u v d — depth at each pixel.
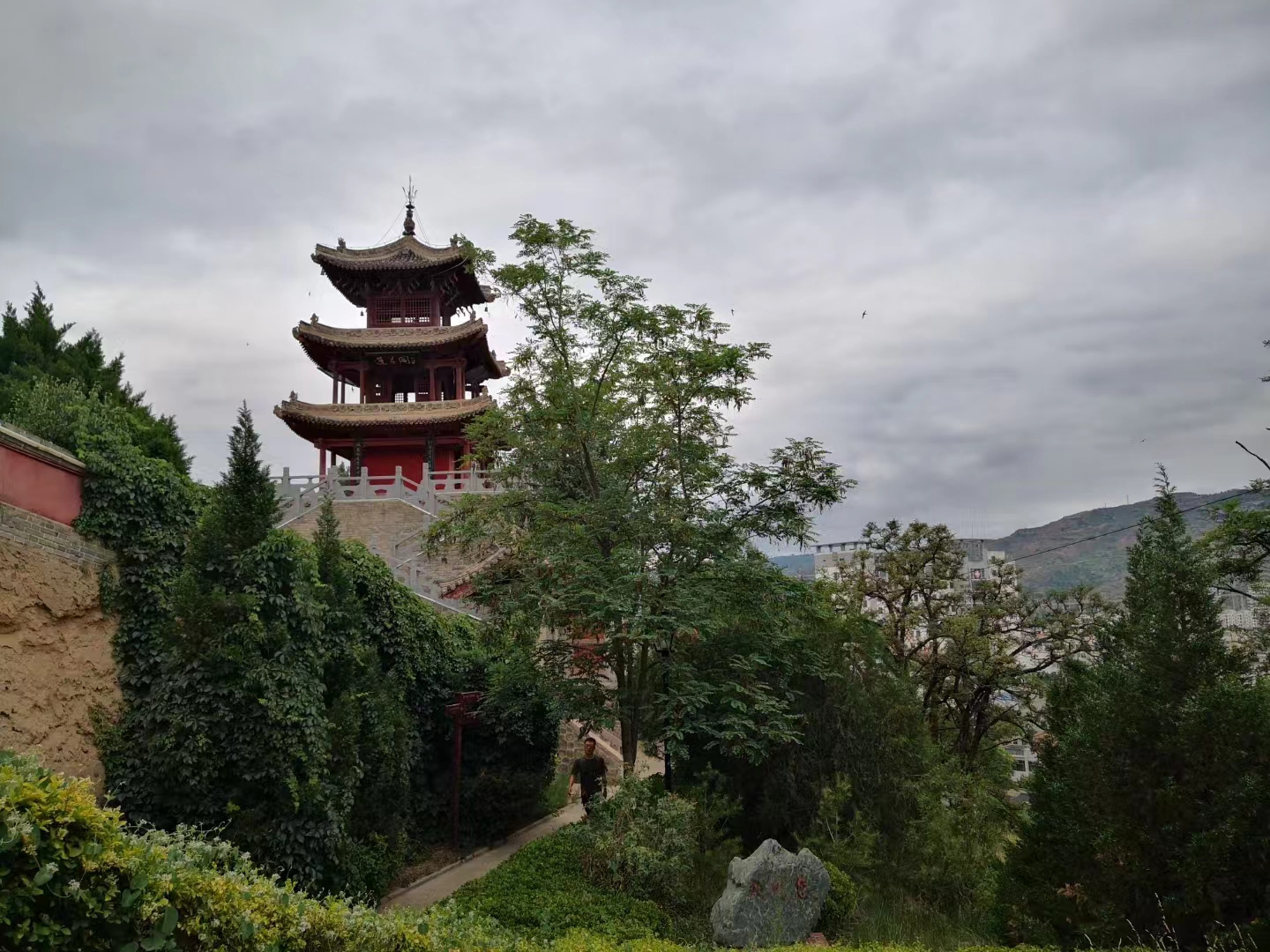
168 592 14.29
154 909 6.20
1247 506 18.88
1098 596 33.00
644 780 18.17
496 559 19.81
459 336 42.41
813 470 18.48
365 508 32.31
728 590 17.55
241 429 13.52
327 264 44.34
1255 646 13.56
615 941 11.65
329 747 12.94
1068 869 13.18
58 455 13.26
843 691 18.42
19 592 12.45
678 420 18.66
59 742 12.57
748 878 13.65
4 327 24.17
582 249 18.64
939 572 33.69
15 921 5.61
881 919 15.57
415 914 8.55
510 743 20.30
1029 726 35.34
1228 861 10.76
